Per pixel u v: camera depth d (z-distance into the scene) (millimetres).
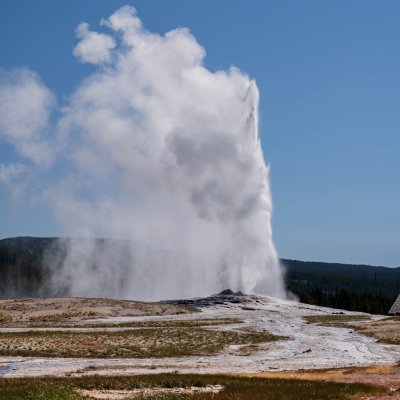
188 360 51125
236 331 77500
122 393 28547
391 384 31859
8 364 45031
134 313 109750
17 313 104125
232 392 27281
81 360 48969
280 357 54312
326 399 25297
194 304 131125
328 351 59031
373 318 108750
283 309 128375
